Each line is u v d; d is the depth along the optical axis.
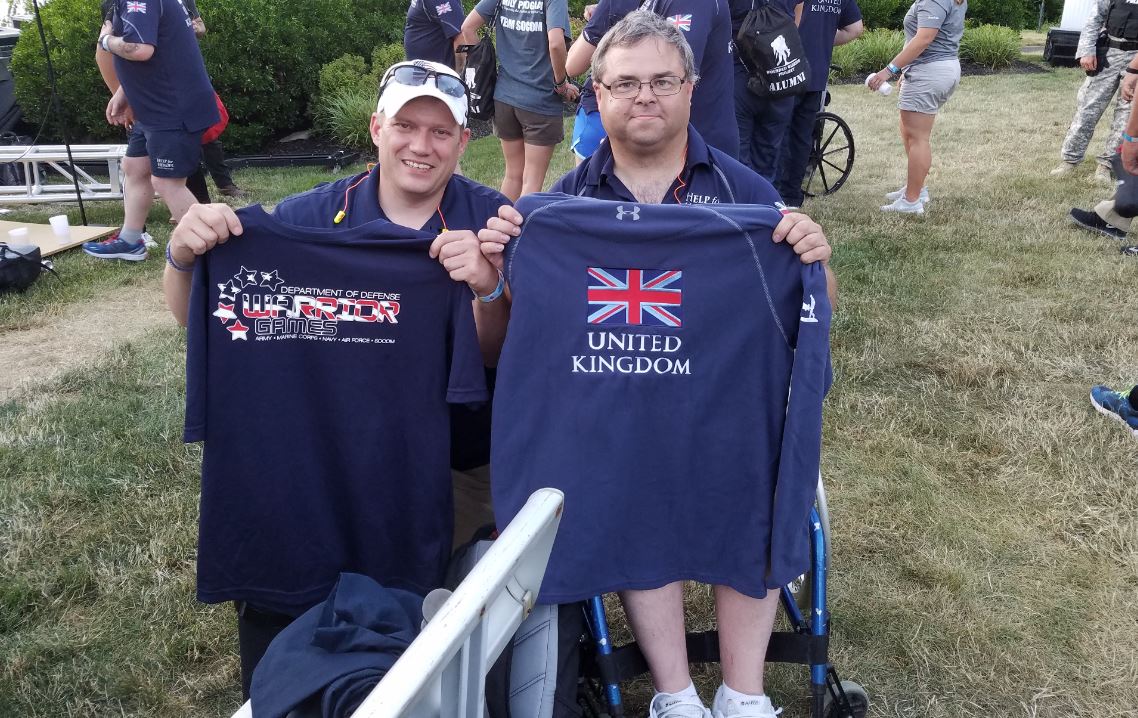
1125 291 5.52
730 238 2.00
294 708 1.67
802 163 6.97
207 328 2.11
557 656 2.04
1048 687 2.70
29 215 7.83
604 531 2.08
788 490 2.01
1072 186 7.81
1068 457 3.85
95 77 9.66
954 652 2.83
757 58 5.34
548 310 2.04
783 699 2.70
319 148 10.60
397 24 12.48
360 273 2.11
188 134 6.02
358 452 2.20
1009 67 15.27
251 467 2.19
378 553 2.29
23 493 3.58
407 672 1.22
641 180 2.67
